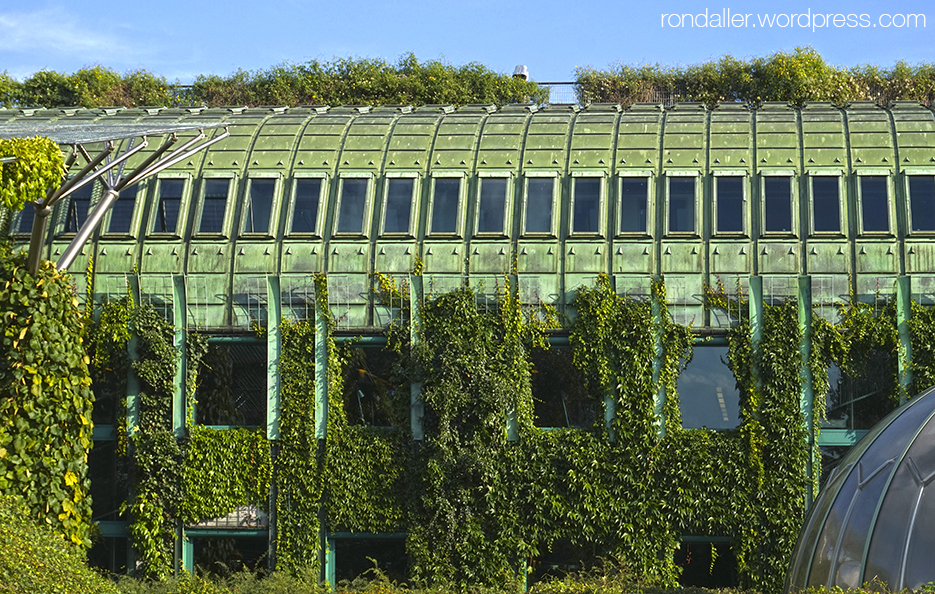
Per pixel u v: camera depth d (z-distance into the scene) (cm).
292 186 2980
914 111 3014
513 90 4644
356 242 2884
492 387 2714
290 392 2805
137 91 4731
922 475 1436
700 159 2917
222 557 2828
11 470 2333
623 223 2847
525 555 2692
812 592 1383
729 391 2706
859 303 2683
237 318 2848
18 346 2336
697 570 2692
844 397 2686
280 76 4678
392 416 2792
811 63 4375
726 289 2730
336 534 2794
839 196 2805
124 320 2833
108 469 2867
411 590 2506
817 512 1662
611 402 2720
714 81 4444
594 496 2691
